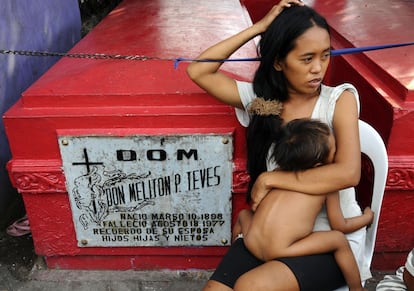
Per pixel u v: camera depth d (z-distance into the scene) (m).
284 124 1.67
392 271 2.36
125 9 3.65
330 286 1.58
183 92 2.01
